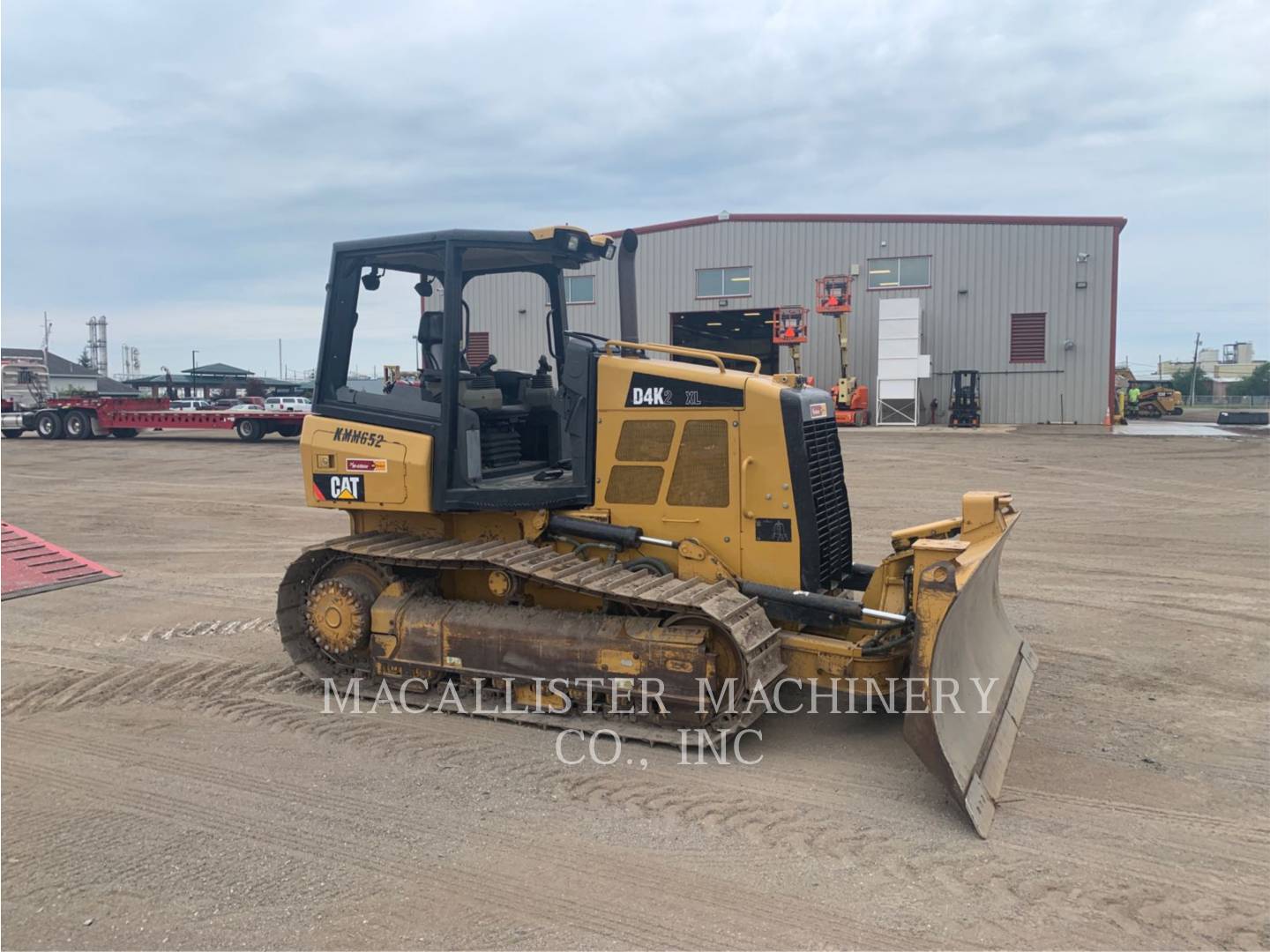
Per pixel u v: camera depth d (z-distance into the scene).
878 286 32.53
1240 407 60.97
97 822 4.34
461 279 5.70
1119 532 11.88
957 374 30.48
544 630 5.39
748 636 4.88
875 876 3.80
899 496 14.89
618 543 5.61
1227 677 6.34
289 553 11.40
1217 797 4.52
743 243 33.56
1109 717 5.60
